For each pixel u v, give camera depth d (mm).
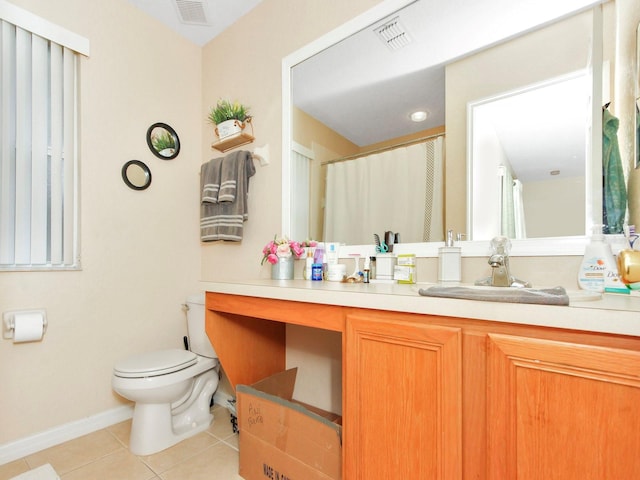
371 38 1396
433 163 1230
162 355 1545
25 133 1448
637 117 853
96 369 1628
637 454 473
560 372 539
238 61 1945
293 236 1637
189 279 2084
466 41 1171
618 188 892
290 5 1682
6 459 1322
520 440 570
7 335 1361
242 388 1215
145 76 1899
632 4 884
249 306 1175
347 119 1467
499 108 1094
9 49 1407
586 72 951
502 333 613
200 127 2193
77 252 1593
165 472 1245
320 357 1521
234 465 1292
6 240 1388
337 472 896
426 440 687
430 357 689
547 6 1021
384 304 770
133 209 1819
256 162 1813
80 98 1615
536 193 1012
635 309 507
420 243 1243
